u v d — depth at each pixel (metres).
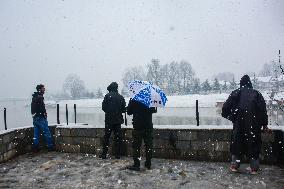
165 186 5.30
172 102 55.78
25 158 7.58
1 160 7.11
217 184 5.34
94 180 5.71
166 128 7.16
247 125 5.75
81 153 7.98
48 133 8.21
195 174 5.94
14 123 36.44
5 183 5.64
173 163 6.77
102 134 7.76
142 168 6.44
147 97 6.01
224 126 7.04
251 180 5.50
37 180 5.79
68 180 5.75
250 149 5.75
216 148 6.82
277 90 13.09
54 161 7.20
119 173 6.10
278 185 5.20
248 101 5.80
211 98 56.16
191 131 6.97
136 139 6.31
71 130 8.09
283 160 6.36
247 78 6.11
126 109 6.62
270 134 6.44
